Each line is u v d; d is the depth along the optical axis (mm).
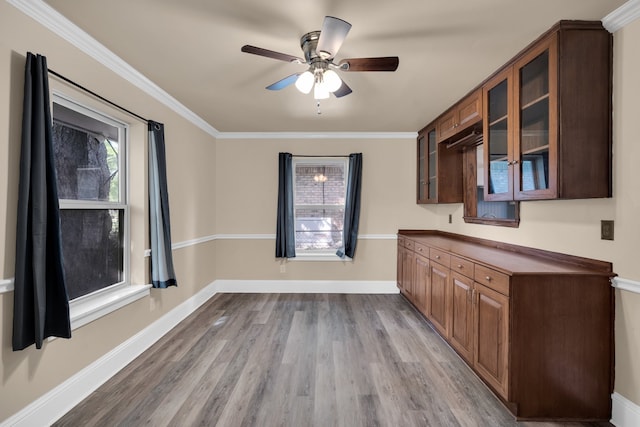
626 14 1612
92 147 2209
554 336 1726
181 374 2199
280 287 4277
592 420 1732
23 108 1539
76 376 1882
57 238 1651
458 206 3594
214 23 1752
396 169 4258
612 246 1732
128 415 1775
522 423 1725
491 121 2451
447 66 2266
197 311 3506
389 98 2922
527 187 2039
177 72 2391
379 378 2152
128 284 2531
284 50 2057
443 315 2646
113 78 2199
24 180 1512
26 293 1544
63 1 1562
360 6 1600
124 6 1603
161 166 2672
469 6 1605
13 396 1532
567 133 1735
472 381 2119
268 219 4285
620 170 1689
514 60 2125
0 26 1471
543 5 1599
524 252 2396
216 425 1700
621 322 1681
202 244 3797
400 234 4109
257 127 3990
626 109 1655
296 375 2189
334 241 4359
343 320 3234
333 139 4246
